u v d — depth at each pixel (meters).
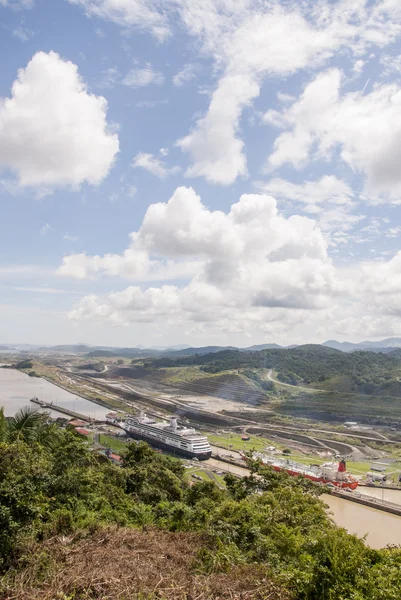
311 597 11.88
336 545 13.23
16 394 187.62
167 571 12.52
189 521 24.05
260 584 11.87
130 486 36.19
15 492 14.47
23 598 10.34
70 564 12.18
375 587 11.57
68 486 20.91
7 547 13.01
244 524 19.44
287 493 30.23
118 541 14.52
